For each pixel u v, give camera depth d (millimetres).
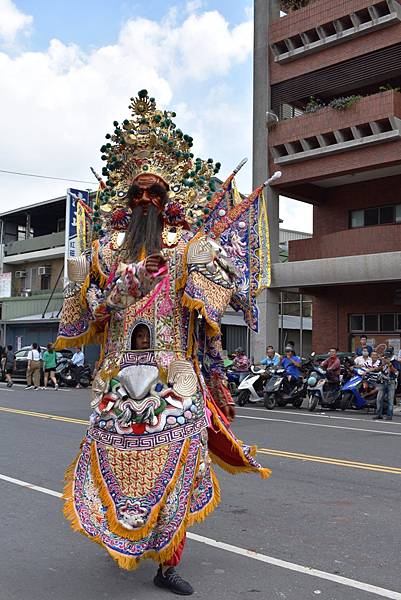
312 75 21641
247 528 5445
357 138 20016
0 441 10211
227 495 6684
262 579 4203
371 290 22625
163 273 3531
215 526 5500
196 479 3717
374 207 22891
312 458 8945
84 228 4594
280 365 17156
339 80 21062
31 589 4035
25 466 8125
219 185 4469
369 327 22750
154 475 3578
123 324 3777
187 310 3842
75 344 4117
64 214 38062
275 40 22234
